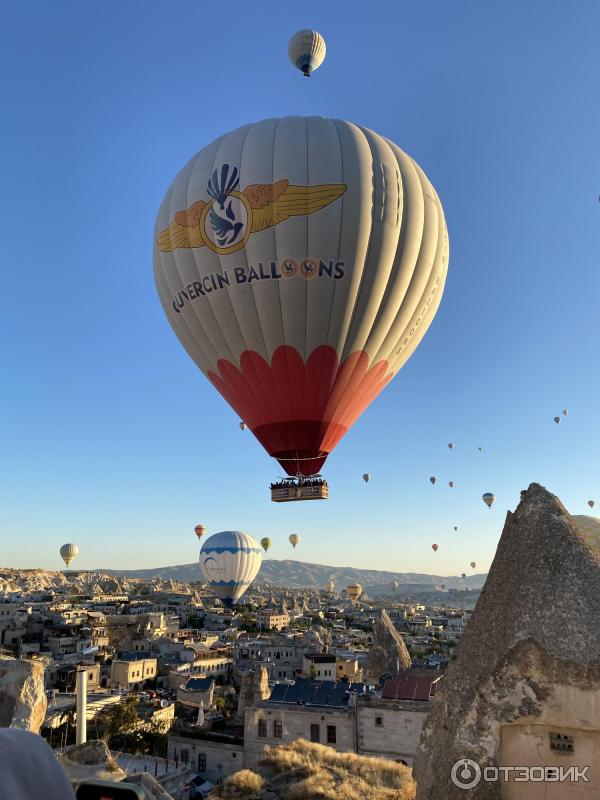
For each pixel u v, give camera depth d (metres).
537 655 10.57
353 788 24.45
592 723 9.95
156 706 76.94
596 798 9.88
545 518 12.05
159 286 34.19
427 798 11.15
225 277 30.62
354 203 30.16
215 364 32.59
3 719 16.78
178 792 39.94
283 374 30.81
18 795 2.22
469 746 10.73
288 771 27.53
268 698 49.25
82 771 19.94
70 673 99.12
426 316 33.31
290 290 29.92
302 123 32.19
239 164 31.05
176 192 33.00
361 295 30.36
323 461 32.06
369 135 32.72
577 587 10.93
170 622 193.88
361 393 32.03
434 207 33.06
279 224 29.95
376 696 44.50
